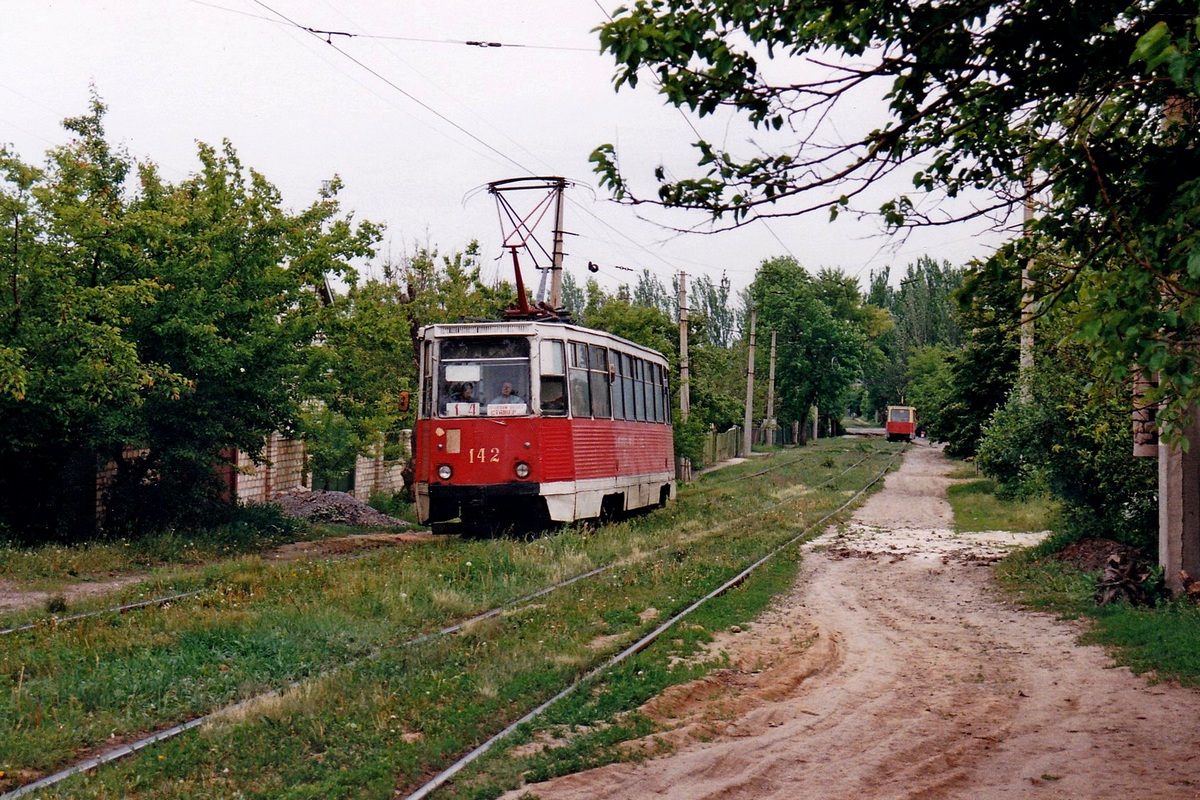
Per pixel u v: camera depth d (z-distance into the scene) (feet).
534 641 33.78
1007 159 24.95
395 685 27.45
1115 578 41.96
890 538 71.05
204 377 61.00
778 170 22.88
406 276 103.86
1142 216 21.31
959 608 44.04
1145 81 20.30
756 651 34.65
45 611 36.65
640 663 31.09
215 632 32.71
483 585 44.14
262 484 83.87
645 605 41.32
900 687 30.07
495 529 64.95
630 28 21.01
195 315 59.88
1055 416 55.52
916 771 22.03
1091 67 20.94
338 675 27.61
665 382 92.17
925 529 77.61
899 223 24.77
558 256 86.99
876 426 461.37
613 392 71.97
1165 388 19.89
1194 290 18.31
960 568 56.08
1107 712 26.63
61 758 21.30
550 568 48.67
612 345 72.02
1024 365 62.03
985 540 69.77
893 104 22.27
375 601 39.04
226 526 64.23
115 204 60.39
